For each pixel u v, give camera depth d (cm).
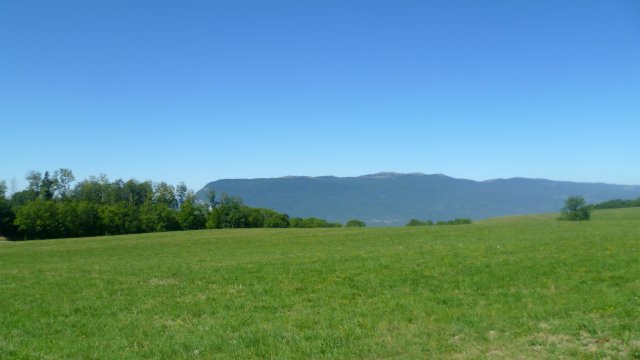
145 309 1850
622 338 1160
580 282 1862
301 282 2227
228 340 1355
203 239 6931
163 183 16475
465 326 1361
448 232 5388
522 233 4444
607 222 5991
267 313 1672
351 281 2167
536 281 1933
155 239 7569
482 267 2284
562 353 1087
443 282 2022
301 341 1297
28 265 4088
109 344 1376
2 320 1769
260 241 5897
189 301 1953
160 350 1287
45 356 1281
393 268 2422
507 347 1152
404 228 7512
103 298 2130
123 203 13012
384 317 1507
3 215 11894
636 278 1864
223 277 2519
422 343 1227
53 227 11644
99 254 5153
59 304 2033
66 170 16025
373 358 1148
